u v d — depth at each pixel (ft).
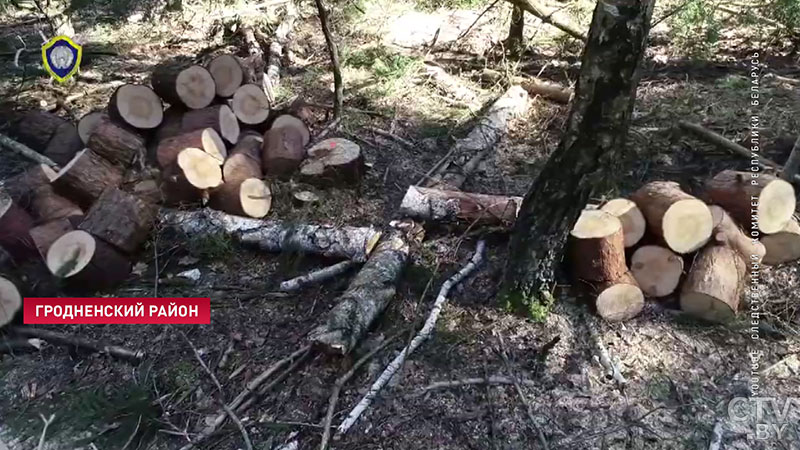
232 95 16.58
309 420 9.87
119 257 12.55
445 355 10.87
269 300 12.25
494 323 11.44
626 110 9.54
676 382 10.43
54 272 11.86
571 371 10.60
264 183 14.23
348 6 25.34
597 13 9.05
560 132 17.99
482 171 16.22
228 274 12.95
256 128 16.61
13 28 27.35
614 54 9.07
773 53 21.31
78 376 10.85
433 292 12.17
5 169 15.72
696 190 14.57
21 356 11.28
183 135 14.47
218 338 11.43
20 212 12.56
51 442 9.77
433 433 9.60
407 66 21.13
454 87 20.33
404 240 12.94
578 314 11.53
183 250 13.50
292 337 11.35
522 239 11.05
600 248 11.04
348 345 10.55
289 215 14.29
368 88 20.44
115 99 14.92
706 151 15.97
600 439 9.52
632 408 10.00
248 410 10.08
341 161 14.93
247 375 10.63
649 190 11.70
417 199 13.50
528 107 19.31
